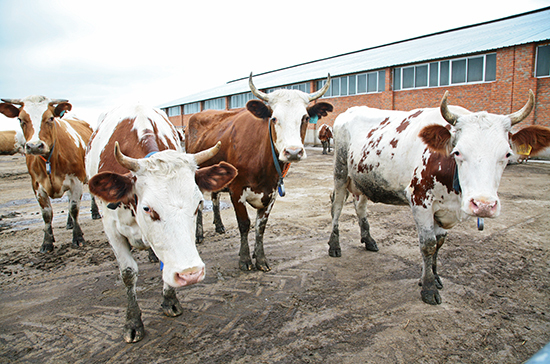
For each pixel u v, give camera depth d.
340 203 4.82
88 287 3.91
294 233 5.73
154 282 4.04
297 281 4.00
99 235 5.75
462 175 2.90
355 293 3.69
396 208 7.34
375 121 4.51
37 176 4.90
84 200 8.73
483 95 16.89
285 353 2.74
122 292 3.80
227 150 4.62
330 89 24.75
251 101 3.98
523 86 15.45
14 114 5.02
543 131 2.90
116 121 3.59
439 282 3.79
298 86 27.31
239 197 4.33
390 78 20.53
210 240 5.51
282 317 3.25
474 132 2.85
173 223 2.30
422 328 3.05
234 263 4.57
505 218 6.27
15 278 4.14
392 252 4.85
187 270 2.23
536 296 3.58
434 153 3.34
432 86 18.92
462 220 3.33
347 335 2.96
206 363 2.64
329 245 4.80
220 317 3.27
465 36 22.81
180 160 2.47
